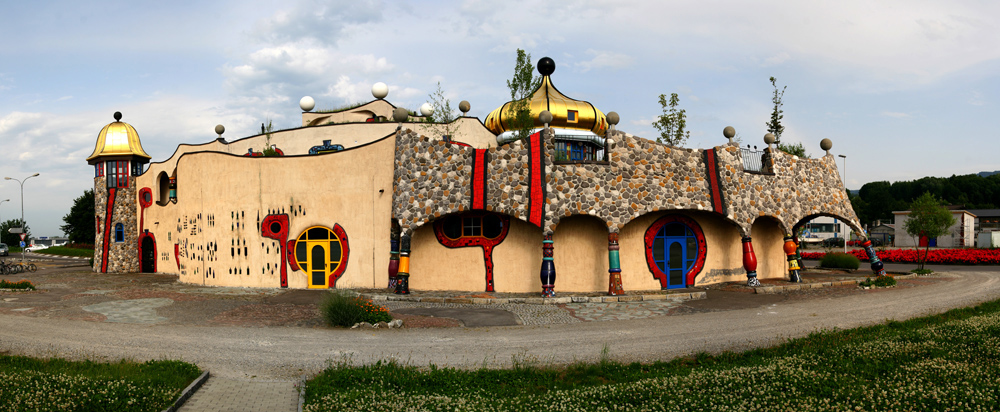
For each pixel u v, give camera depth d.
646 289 21.34
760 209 22.48
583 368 9.66
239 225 24.62
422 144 21.05
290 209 23.80
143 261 37.62
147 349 11.71
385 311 14.84
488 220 21.48
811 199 24.67
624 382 8.84
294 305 18.23
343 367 9.82
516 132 24.80
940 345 10.49
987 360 9.32
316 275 23.36
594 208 19.50
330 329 13.93
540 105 24.73
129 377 8.70
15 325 14.61
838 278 24.75
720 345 11.75
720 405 7.39
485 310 17.09
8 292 22.33
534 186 19.55
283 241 23.77
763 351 10.71
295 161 23.89
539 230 20.92
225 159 25.23
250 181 24.55
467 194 20.27
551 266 19.17
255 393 8.71
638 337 12.69
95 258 37.88
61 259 57.44
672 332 13.23
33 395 7.50
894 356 9.77
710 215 23.02
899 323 13.41
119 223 37.50
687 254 22.45
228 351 11.52
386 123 28.25
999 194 97.88
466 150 20.58
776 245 26.52
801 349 10.72
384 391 8.33
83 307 17.92
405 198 20.97
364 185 22.83
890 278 22.61
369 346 11.90
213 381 9.40
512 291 21.03
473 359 10.69
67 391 7.66
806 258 43.62
